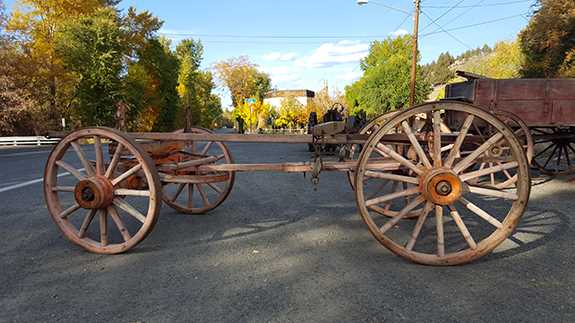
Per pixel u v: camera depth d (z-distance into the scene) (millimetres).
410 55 47031
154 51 37469
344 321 2332
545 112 7223
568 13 16547
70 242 3963
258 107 53688
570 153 12242
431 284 2861
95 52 28859
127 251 3652
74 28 28047
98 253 3600
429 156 3943
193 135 3908
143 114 35688
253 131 51688
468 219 4719
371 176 3369
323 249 3680
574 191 6539
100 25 28844
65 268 3234
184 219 4875
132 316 2410
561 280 2920
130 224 4625
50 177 3684
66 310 2498
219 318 2375
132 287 2842
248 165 4004
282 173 9344
